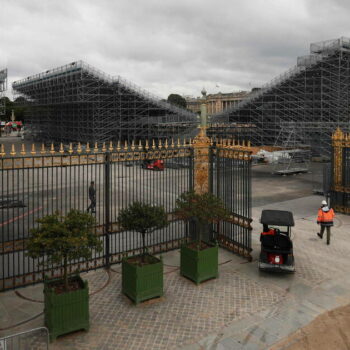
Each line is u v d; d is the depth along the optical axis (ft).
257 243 49.52
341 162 66.23
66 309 27.53
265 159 149.38
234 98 372.79
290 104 172.65
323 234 53.67
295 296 34.45
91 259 39.40
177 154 43.83
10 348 25.85
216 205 37.88
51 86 223.92
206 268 37.14
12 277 34.96
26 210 70.13
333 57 150.30
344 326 29.50
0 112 241.35
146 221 34.12
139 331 28.58
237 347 26.63
